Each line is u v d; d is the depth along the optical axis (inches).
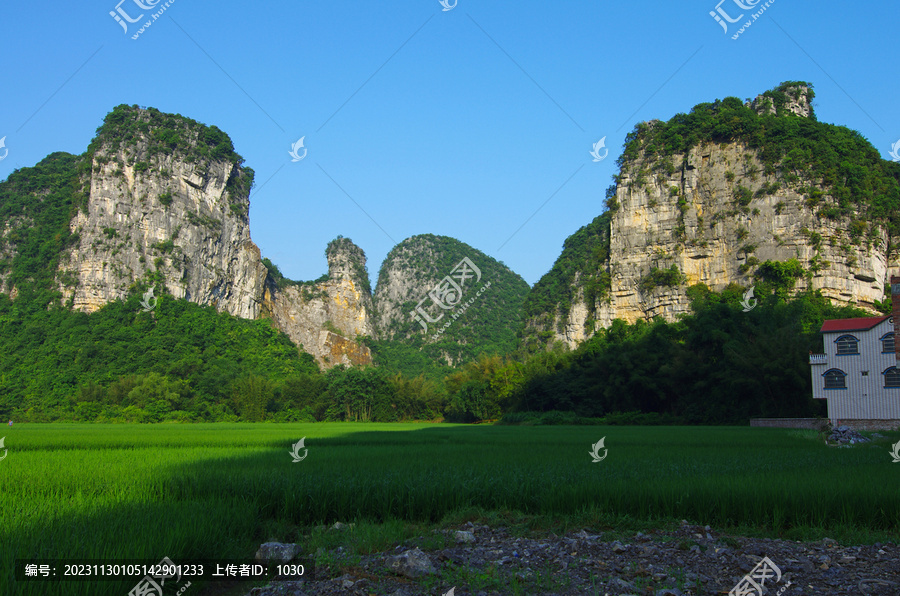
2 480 601.3
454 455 898.7
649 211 4630.9
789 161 4065.0
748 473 655.1
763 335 2785.4
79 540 366.9
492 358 4227.4
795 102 4557.1
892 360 1809.8
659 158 4702.3
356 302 7455.7
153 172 5502.0
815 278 3782.0
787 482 566.3
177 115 5944.9
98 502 489.1
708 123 4554.6
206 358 4744.1
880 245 3944.4
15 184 5856.3
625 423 3041.3
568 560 421.1
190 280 5502.0
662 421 2960.1
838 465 773.9
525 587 373.1
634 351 3292.3
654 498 534.3
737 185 4284.0
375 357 6978.4
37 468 698.8
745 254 4106.8
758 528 504.7
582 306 5019.7
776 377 2561.5
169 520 416.2
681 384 3073.3
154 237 5369.1
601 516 519.5
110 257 5191.9
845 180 3993.6
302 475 608.7
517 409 3656.5
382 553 437.1
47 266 5319.9
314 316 7111.2
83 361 4379.9
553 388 3518.7
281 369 5162.4
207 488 562.9
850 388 1863.9
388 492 549.0
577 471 662.5
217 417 3892.7
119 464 746.2
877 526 502.3
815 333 2662.4
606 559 425.1
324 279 7485.2
